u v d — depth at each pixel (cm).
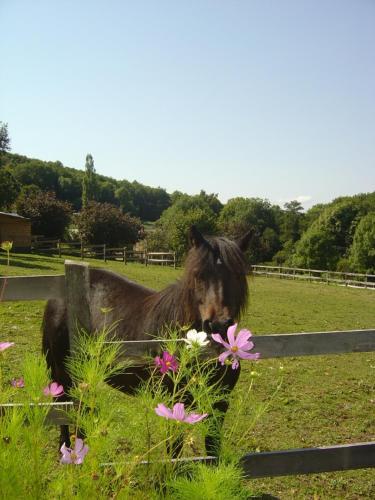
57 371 384
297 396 665
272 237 7081
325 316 1551
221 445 204
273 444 497
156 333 344
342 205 6400
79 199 10825
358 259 5006
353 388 731
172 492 178
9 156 11406
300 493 398
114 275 431
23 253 3359
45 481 177
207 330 301
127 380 337
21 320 992
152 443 196
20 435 175
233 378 320
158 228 5381
